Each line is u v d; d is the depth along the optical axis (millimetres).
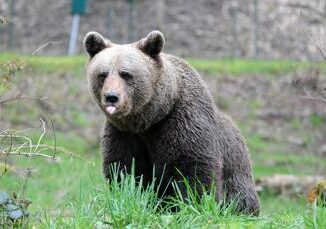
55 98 25203
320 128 26031
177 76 9945
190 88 10031
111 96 9102
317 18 25844
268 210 12812
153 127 9820
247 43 35875
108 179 10016
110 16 35812
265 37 35500
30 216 8617
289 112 26906
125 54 9477
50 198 14844
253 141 24797
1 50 32469
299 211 9922
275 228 8195
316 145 24922
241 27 37250
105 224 8211
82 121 24312
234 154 10719
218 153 10094
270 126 26188
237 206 10734
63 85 26297
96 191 9117
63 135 22969
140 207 8477
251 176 11188
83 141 22797
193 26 37344
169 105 9719
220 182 10016
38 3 37906
